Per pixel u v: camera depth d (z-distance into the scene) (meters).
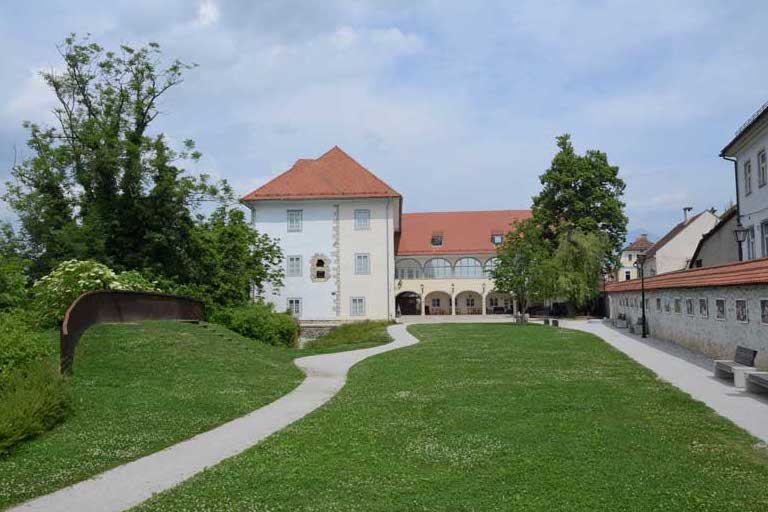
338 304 50.62
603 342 26.23
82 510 6.88
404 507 6.54
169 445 9.82
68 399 11.57
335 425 10.77
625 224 58.16
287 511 6.52
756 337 16.17
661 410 11.26
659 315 28.28
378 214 50.78
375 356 23.30
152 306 23.23
